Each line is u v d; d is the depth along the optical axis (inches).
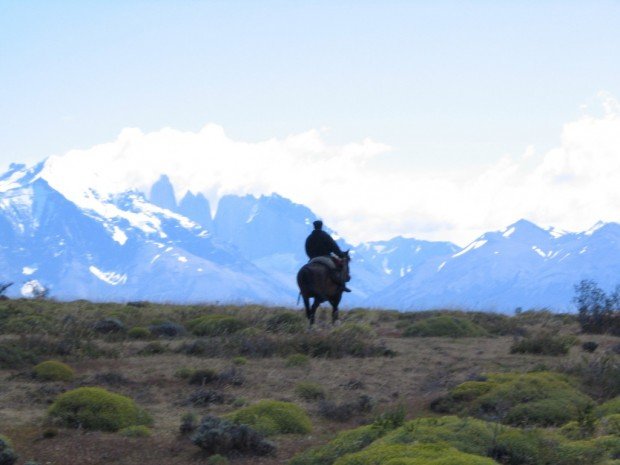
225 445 550.6
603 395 688.4
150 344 951.0
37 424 620.4
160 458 547.5
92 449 563.2
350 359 916.6
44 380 770.2
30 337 930.1
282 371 833.5
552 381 669.3
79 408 620.4
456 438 489.1
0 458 527.5
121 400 628.7
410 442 480.7
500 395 636.7
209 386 757.9
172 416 655.8
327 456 502.0
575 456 476.1
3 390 725.3
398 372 841.5
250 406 630.5
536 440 491.5
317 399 719.7
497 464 422.3
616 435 513.0
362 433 519.5
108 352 914.7
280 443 578.2
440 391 729.6
